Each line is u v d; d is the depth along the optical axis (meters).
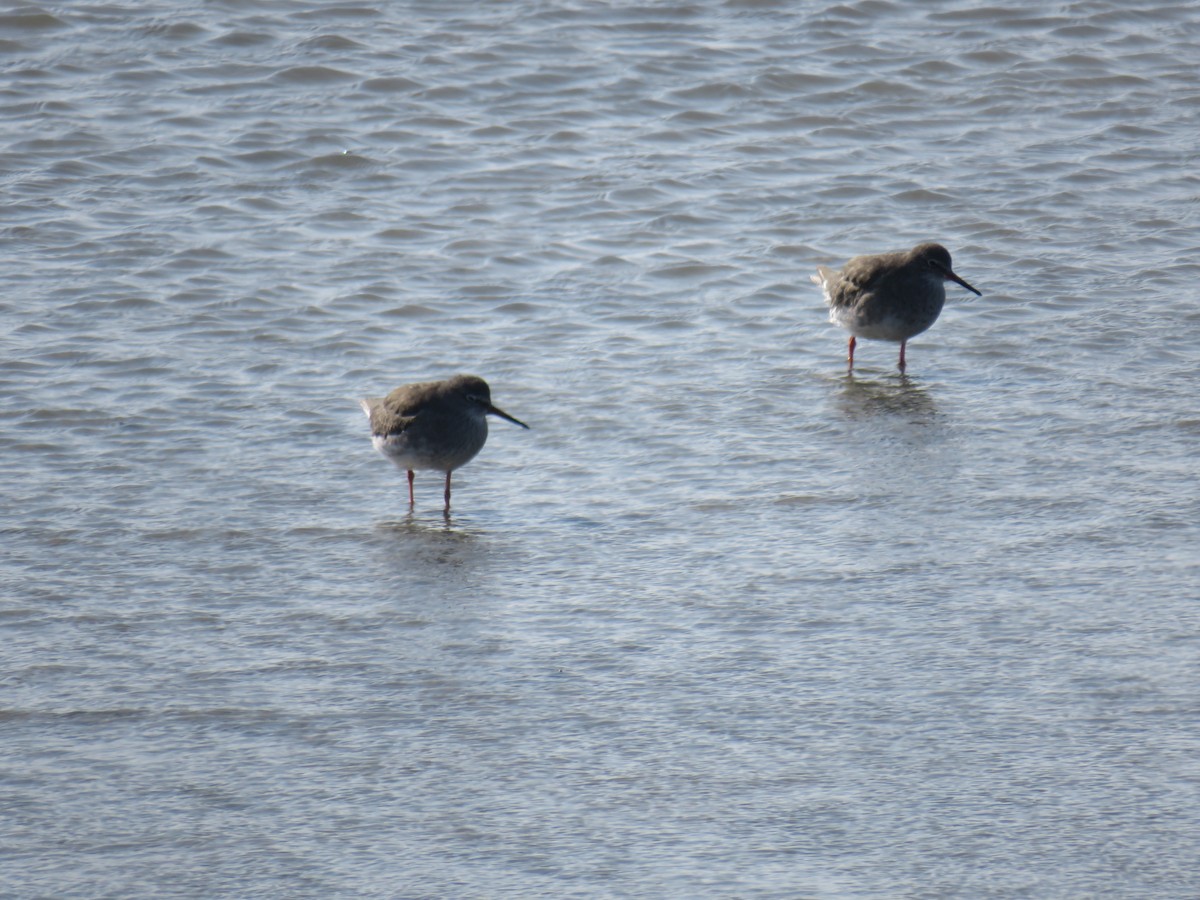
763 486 17.09
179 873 10.38
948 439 18.33
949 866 10.32
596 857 10.49
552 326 22.25
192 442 18.52
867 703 12.42
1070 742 11.75
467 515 16.66
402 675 13.09
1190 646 13.21
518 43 33.12
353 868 10.41
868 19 34.69
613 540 15.86
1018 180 27.52
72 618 14.17
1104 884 10.10
